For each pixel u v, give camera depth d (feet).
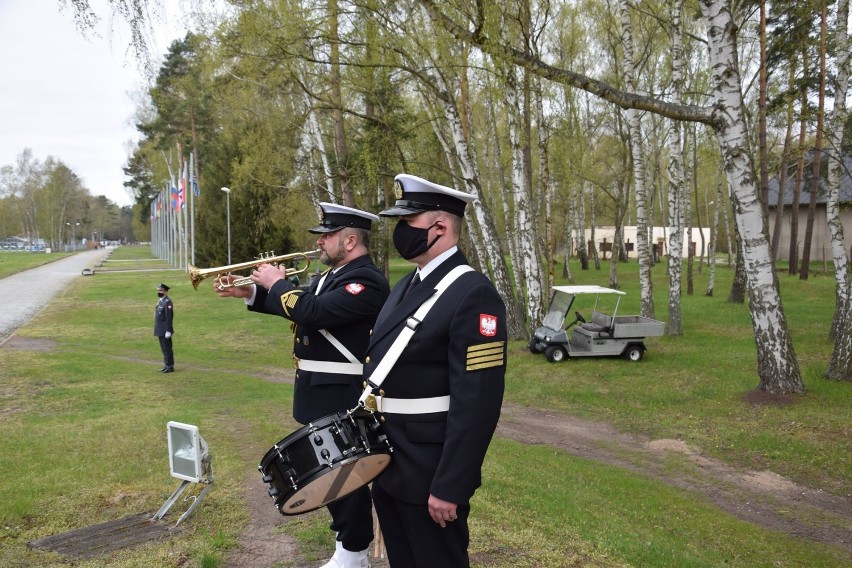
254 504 16.70
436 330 8.41
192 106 120.78
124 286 115.34
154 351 56.03
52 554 13.19
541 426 33.12
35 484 18.42
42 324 70.59
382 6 41.16
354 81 47.73
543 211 104.06
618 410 35.06
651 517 19.92
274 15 42.78
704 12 30.27
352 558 11.89
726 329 58.08
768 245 32.37
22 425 28.09
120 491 17.79
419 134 70.38
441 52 41.11
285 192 74.13
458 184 63.36
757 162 87.61
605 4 73.36
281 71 47.88
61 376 42.06
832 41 53.72
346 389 11.48
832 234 48.70
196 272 11.71
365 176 59.21
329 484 8.35
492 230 54.44
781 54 61.93
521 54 29.04
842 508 22.07
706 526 19.65
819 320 60.44
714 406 33.60
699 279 106.32
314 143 73.10
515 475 21.75
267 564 12.83
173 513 16.01
